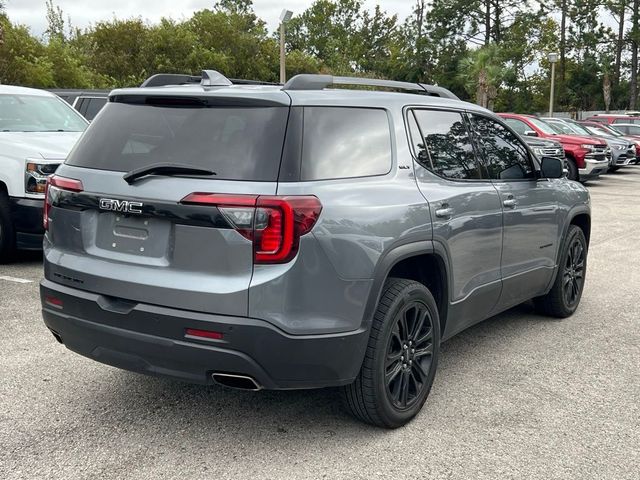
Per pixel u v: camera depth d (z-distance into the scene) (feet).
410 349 12.50
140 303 10.82
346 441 11.90
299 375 10.74
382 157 12.29
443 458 11.35
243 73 160.04
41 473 10.65
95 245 11.68
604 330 18.79
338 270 10.75
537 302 19.81
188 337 10.41
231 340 10.19
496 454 11.53
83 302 11.39
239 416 12.85
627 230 37.19
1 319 18.37
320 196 10.66
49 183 12.55
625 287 23.94
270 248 10.21
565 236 18.81
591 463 11.28
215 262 10.37
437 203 12.90
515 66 208.33
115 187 11.25
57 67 101.40
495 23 211.00
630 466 11.21
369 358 11.55
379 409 11.85
